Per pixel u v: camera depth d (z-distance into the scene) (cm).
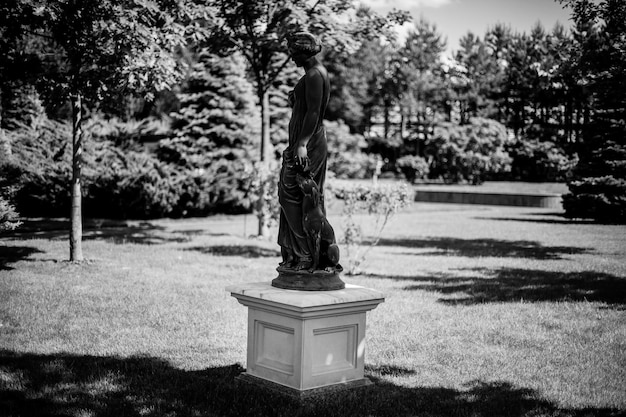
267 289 667
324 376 653
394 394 669
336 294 640
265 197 1958
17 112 2617
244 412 608
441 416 615
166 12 1391
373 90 7350
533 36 7469
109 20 1267
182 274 1402
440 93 7288
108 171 2683
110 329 927
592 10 1591
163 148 3170
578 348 869
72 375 712
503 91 7400
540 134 6688
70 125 2758
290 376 648
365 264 1669
